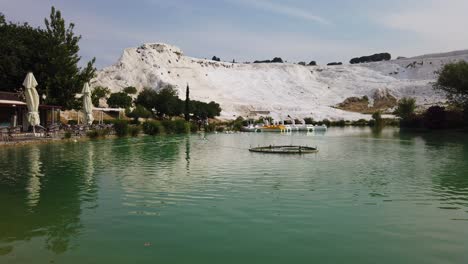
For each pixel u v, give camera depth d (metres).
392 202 12.26
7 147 27.52
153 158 23.28
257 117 109.69
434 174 17.92
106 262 7.38
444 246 8.39
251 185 14.81
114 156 23.95
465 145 35.84
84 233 9.00
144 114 72.81
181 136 47.75
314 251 8.02
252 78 188.25
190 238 8.70
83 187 14.13
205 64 192.38
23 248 8.06
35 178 15.89
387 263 7.46
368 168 19.81
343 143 38.75
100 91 60.22
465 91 67.00
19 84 44.44
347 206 11.66
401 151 29.73
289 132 65.81
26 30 48.19
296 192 13.61
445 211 11.21
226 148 31.31
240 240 8.61
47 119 45.16
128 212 10.80
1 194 12.91
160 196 12.78
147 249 8.04
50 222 9.83
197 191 13.64
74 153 24.95
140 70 143.25
